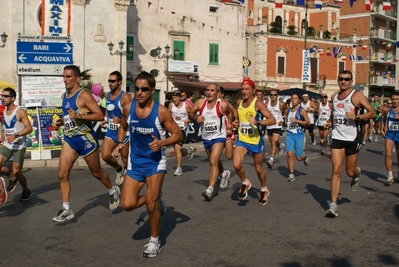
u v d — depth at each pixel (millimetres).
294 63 46688
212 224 7047
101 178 7410
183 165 13727
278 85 45625
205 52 39500
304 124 10898
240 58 41219
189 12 38406
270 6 55750
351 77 7695
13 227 6879
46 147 13844
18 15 29094
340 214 7754
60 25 29359
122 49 31797
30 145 13688
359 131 7715
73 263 5359
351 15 56000
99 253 5703
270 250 5867
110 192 7570
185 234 6512
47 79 14266
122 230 6688
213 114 8758
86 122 7121
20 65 15078
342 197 9172
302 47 46969
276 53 45406
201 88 38750
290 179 10945
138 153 5602
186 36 38281
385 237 6473
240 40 41125
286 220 7312
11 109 8539
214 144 8758
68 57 15430
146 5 36375
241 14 40969
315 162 14492
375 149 19328
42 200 8750
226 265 5332
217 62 40156
